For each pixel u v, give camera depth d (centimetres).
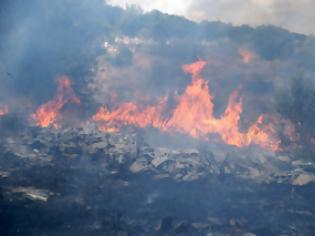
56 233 1085
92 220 1170
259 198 1437
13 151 1634
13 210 1117
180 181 1416
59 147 1648
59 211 1165
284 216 1361
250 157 1802
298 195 1471
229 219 1301
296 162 1859
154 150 1727
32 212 1131
